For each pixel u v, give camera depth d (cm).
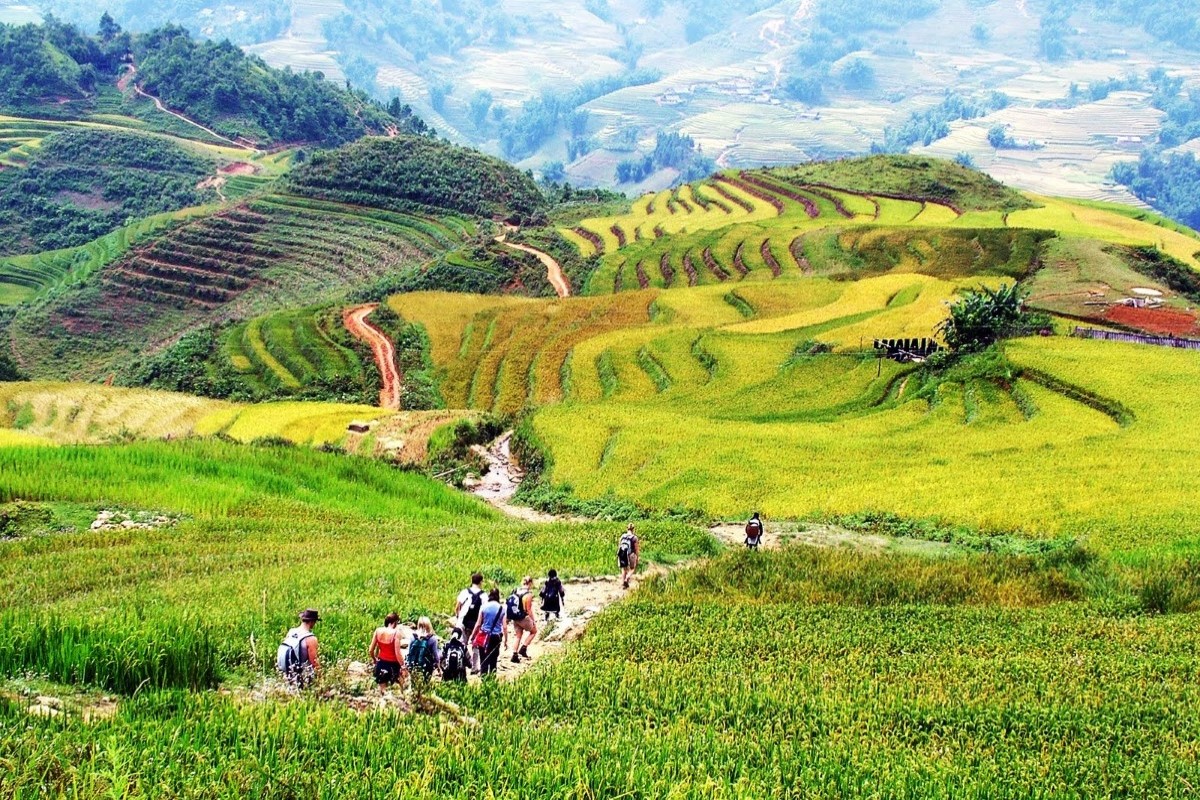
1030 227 14938
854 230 15462
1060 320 9700
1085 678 2680
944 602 3578
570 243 18088
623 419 7756
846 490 5484
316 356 12281
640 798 1689
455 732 1900
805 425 7288
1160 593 3541
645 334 10912
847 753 2045
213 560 3869
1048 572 3803
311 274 19312
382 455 7619
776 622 3144
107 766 1494
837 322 10750
